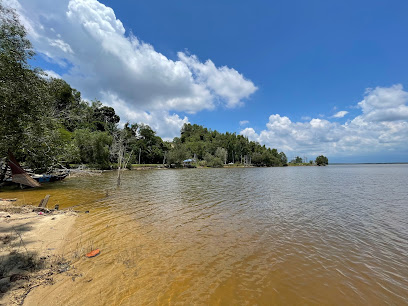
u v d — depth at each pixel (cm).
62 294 522
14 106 1005
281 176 4919
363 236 1005
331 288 596
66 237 905
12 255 702
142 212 1385
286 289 587
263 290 580
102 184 2828
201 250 823
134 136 8819
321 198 1997
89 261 704
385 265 731
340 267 712
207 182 3356
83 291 539
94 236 935
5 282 545
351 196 2122
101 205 1569
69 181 3128
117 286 570
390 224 1194
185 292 559
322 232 1054
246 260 750
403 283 626
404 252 834
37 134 1959
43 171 2833
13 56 1026
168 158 8225
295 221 1239
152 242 889
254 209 1526
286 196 2091
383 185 3119
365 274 671
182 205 1617
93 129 7488
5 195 1886
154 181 3394
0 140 1094
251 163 14138
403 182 3578
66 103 5841
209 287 586
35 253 727
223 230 1064
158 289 567
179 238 941
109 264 689
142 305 500
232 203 1727
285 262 740
